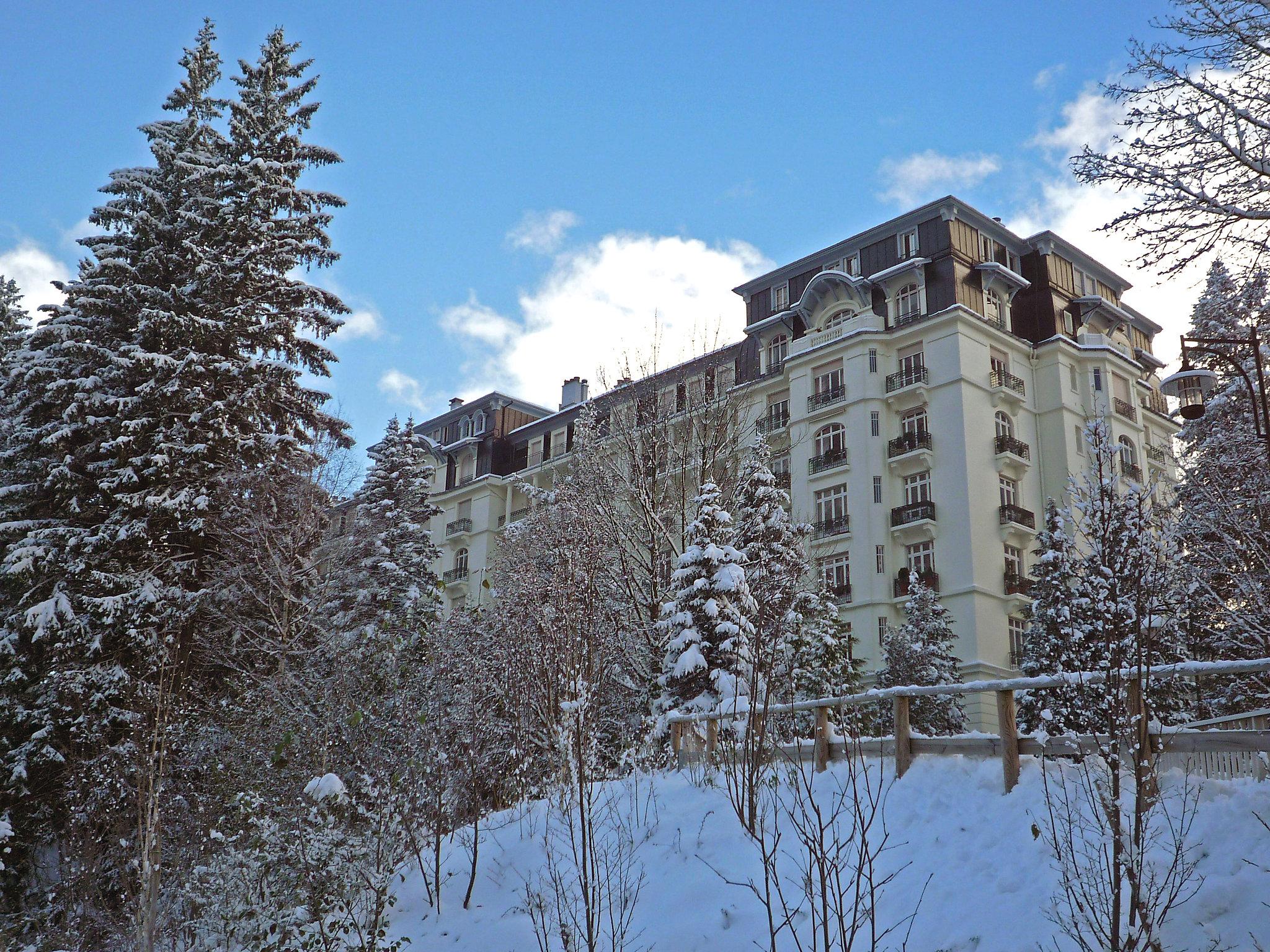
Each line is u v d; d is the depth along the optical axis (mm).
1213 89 13320
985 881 10180
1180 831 9516
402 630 19906
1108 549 13102
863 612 42062
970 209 46281
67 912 19016
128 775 19562
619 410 30438
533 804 16219
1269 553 17094
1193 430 22500
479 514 59594
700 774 15258
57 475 24453
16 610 24453
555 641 16266
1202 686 23141
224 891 13570
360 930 12789
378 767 15242
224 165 28500
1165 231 13812
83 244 27875
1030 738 11609
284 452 27453
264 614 25812
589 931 10383
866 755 13469
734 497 28203
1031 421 45750
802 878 11281
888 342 45750
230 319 27422
